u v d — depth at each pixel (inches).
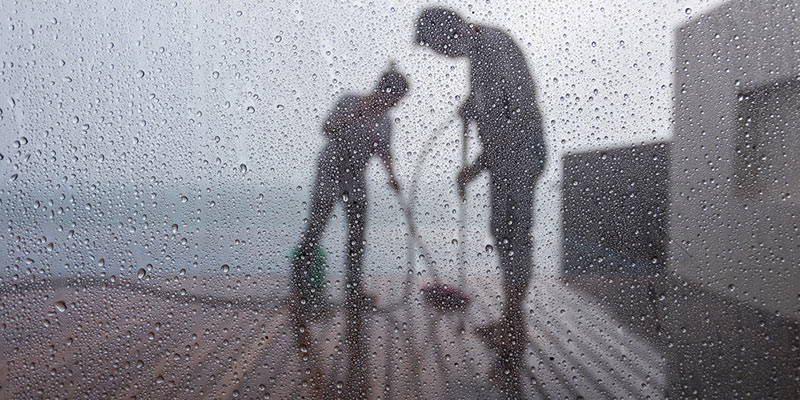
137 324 38.7
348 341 38.4
